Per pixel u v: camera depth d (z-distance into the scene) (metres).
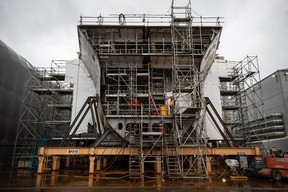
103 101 20.80
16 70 29.27
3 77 26.78
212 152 17.17
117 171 18.84
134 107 19.50
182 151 15.97
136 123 17.98
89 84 25.86
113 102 20.91
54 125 30.02
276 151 16.20
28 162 23.75
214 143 25.00
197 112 17.52
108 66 20.39
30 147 27.52
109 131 18.44
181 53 19.12
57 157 20.12
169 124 18.33
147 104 20.31
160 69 21.34
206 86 25.41
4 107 26.70
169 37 20.45
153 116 17.83
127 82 21.16
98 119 20.42
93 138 24.73
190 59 19.83
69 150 17.12
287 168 14.49
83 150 17.03
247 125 33.25
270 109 38.62
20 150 27.84
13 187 12.09
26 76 29.81
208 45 19.25
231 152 17.25
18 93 29.55
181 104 18.66
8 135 27.16
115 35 20.22
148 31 19.80
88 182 13.64
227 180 14.50
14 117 28.48
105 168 20.52
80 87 25.95
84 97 25.62
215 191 10.91
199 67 20.42
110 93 21.19
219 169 21.30
